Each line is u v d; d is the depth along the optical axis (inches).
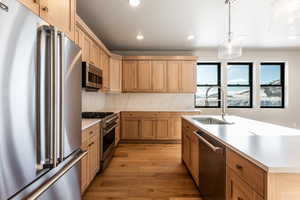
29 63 41.4
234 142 59.8
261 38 180.9
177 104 228.2
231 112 229.6
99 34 171.0
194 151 105.7
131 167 134.7
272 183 39.7
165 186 106.6
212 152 75.5
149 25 149.7
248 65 232.2
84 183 92.2
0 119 33.8
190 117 134.6
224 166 63.4
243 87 232.8
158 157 157.6
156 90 214.4
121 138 207.6
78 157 66.8
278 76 232.2
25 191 40.2
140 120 207.6
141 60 214.4
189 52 228.7
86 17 134.0
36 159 43.8
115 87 204.5
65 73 59.0
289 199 39.7
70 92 63.6
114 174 122.3
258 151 49.8
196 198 94.1
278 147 53.8
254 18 134.9
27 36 40.8
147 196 96.0
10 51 36.0
